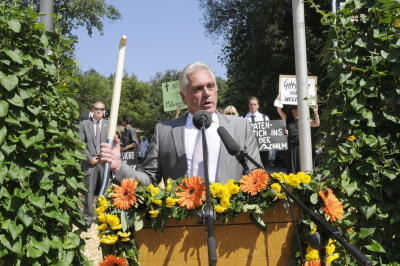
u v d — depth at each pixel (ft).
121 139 42.34
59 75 11.21
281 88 27.94
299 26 20.27
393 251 11.81
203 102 11.21
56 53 10.95
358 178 11.91
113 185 9.87
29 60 10.09
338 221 10.00
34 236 10.34
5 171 9.77
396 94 11.82
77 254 11.47
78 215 11.30
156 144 11.68
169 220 9.12
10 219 9.93
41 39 10.32
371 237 11.80
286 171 29.99
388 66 11.96
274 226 9.16
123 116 42.47
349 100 12.07
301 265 8.68
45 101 10.54
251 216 9.08
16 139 9.89
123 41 9.22
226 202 8.85
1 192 9.76
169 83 32.27
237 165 11.25
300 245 8.66
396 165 11.70
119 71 9.27
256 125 30.48
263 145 30.27
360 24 12.21
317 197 9.31
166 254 9.13
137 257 9.21
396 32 11.87
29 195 10.06
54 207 10.52
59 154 10.69
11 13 9.89
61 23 11.25
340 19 12.26
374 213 11.67
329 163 12.25
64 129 10.92
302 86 20.24
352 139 12.01
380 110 12.03
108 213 9.36
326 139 12.73
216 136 11.17
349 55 12.12
